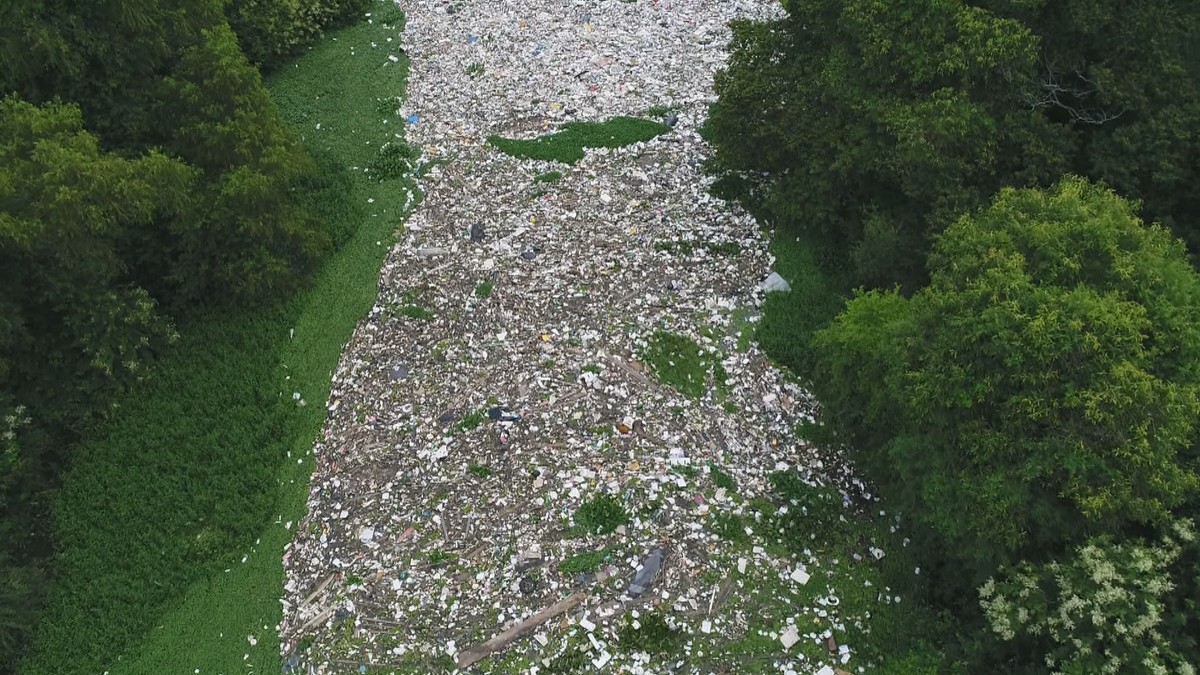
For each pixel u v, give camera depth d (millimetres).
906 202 16594
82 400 15500
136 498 14664
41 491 14648
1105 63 14453
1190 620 9867
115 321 15469
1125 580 9641
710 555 12930
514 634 12195
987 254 11406
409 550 13367
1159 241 11664
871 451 13602
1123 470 9750
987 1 14609
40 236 13391
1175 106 13969
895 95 15234
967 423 10719
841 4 16078
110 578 13703
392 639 12336
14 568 13383
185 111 16938
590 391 15469
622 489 13719
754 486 13977
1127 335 10062
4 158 13438
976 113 14281
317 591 13188
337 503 14320
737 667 11742
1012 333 10273
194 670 12648
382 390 16094
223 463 15109
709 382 15758
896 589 12562
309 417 15875
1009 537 10273
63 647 13031
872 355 12508
